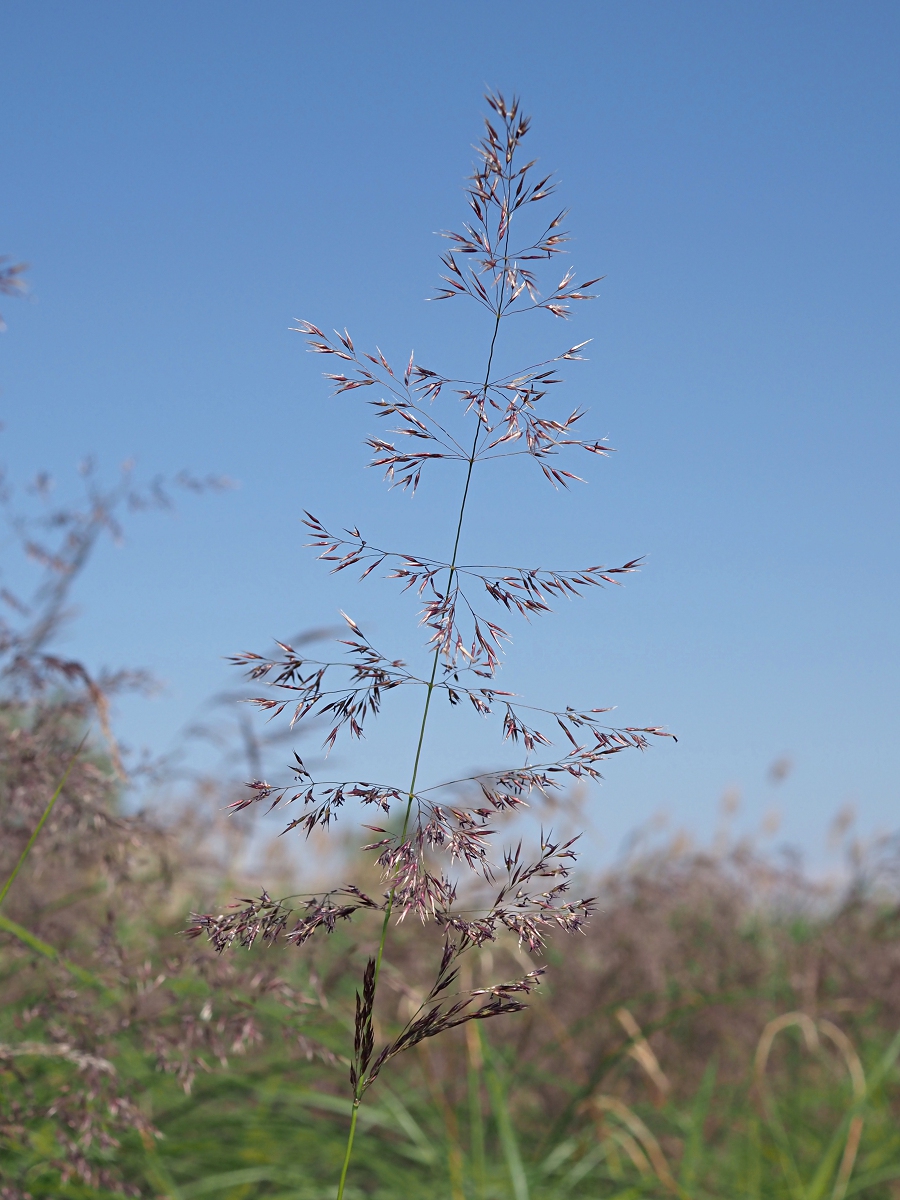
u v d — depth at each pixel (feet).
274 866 13.74
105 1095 8.39
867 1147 13.24
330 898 5.35
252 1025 8.71
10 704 9.98
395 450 5.83
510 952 13.98
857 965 15.75
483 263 6.06
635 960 15.10
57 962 9.39
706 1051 14.67
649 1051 13.34
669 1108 13.30
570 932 5.30
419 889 5.22
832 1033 13.11
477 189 6.06
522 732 5.38
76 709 10.25
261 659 5.47
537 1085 13.76
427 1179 11.35
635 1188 11.25
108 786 9.93
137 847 9.87
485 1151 12.21
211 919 5.23
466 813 5.26
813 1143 13.32
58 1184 9.11
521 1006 5.34
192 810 12.89
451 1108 12.05
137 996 9.25
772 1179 12.25
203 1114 11.66
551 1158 11.59
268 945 5.21
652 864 17.29
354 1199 10.64
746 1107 13.46
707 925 16.99
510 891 5.32
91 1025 8.91
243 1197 10.74
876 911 17.58
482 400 5.97
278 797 5.20
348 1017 11.65
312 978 9.50
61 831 9.52
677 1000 14.56
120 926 11.27
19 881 11.29
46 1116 8.44
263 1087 11.54
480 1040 10.96
